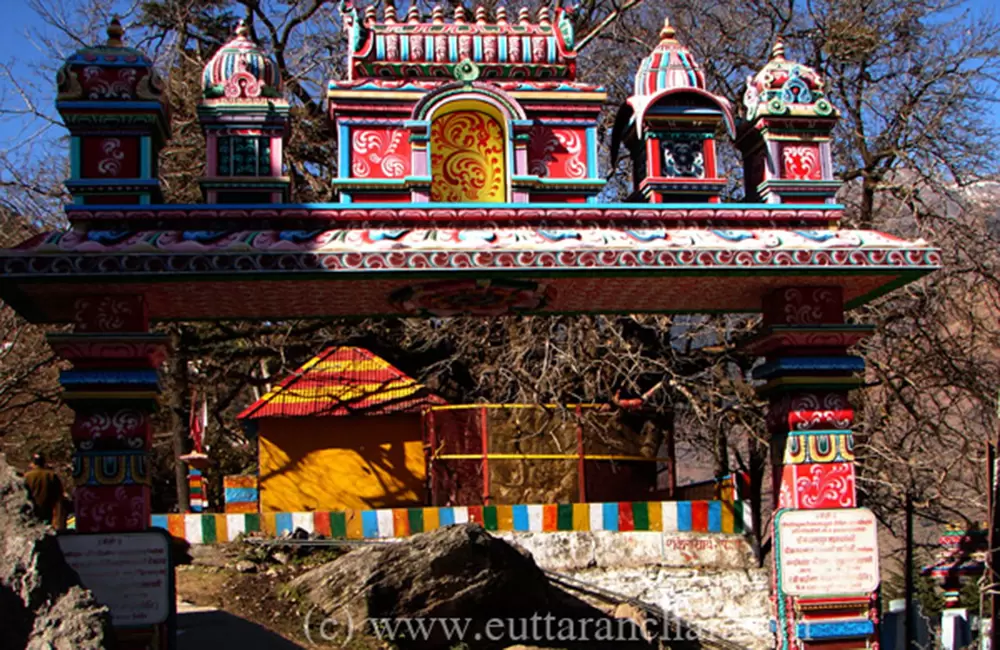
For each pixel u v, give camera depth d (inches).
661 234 344.8
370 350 721.6
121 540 318.7
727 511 567.8
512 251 331.0
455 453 606.9
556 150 365.1
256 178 340.5
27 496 269.1
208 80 350.6
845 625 348.2
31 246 314.7
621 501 619.8
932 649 475.5
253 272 319.3
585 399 657.6
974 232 649.6
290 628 444.8
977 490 584.4
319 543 519.5
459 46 366.3
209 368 749.3
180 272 316.2
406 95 358.0
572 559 551.2
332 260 323.6
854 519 353.7
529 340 629.9
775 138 365.4
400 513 547.2
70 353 324.5
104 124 332.8
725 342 641.6
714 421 622.5
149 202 332.2
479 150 366.3
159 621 315.6
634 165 387.2
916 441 671.8
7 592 249.6
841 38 697.0
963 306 657.6
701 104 366.6
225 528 538.6
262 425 625.9
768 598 554.3
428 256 328.2
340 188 350.6
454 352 709.3
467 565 465.7
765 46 747.4
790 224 358.3
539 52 370.9
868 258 346.0
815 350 361.4
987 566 376.8
